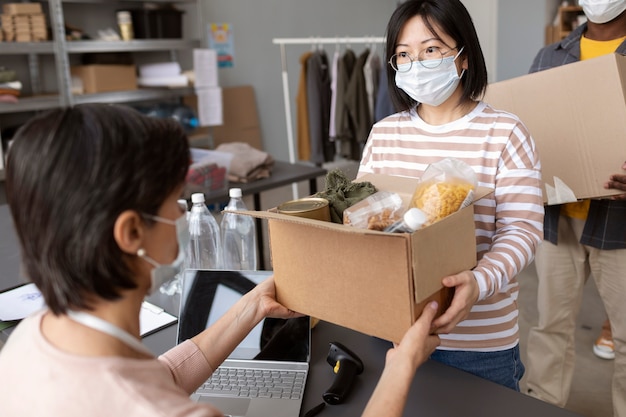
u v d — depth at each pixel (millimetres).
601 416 2305
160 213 662
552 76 1812
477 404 1085
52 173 595
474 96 1366
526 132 1306
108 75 4742
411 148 1420
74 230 599
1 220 2594
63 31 4438
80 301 632
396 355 826
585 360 2711
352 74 4840
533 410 1060
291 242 1007
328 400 1103
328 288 978
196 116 5730
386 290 901
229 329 1021
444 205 971
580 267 2154
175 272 737
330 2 6836
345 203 1057
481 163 1302
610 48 2064
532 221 1236
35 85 4848
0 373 651
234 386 1164
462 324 1342
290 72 6648
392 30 1347
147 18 4926
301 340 1243
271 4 6332
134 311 686
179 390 652
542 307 2238
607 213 1980
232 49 6109
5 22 4180
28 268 641
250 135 6324
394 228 914
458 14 1271
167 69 5105
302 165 3566
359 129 4855
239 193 1827
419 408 1080
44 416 596
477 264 1066
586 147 1770
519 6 6676
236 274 1331
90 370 601
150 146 633
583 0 2025
